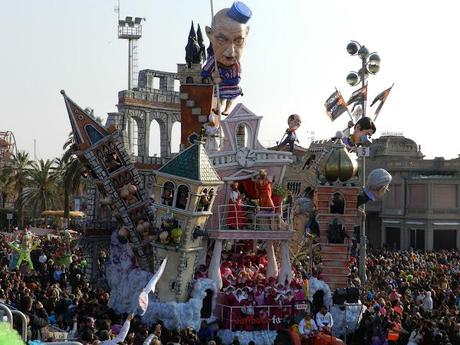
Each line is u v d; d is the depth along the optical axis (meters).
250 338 25.06
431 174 74.31
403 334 23.41
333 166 28.14
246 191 29.02
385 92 31.56
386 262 40.97
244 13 31.33
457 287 31.33
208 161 26.16
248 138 29.53
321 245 28.48
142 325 20.98
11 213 84.62
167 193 26.17
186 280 26.05
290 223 29.92
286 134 35.50
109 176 27.95
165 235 25.69
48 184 79.50
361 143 31.23
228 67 32.06
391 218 75.19
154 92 45.81
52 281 33.69
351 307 27.09
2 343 6.23
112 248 29.17
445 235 70.88
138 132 45.31
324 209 28.41
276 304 25.94
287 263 28.17
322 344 18.88
